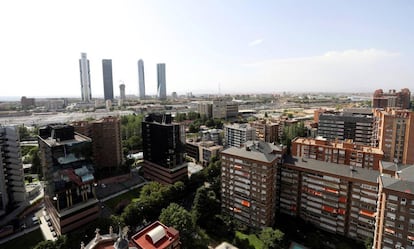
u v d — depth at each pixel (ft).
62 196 268.62
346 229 269.23
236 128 581.53
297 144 431.84
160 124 403.34
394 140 417.49
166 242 193.16
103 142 465.06
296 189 297.53
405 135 406.82
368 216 251.19
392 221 200.03
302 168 288.30
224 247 260.83
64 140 288.30
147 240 193.67
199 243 242.78
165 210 264.52
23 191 352.90
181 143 413.18
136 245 190.08
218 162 422.41
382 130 429.38
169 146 394.52
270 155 281.33
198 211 295.48
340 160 391.86
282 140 629.92
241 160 285.84
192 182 391.86
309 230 283.79
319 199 281.33
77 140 288.92
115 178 439.22
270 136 629.10
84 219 285.02
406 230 193.57
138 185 425.69
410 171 218.59
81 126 440.04
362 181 250.98
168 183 401.49
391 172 246.06
